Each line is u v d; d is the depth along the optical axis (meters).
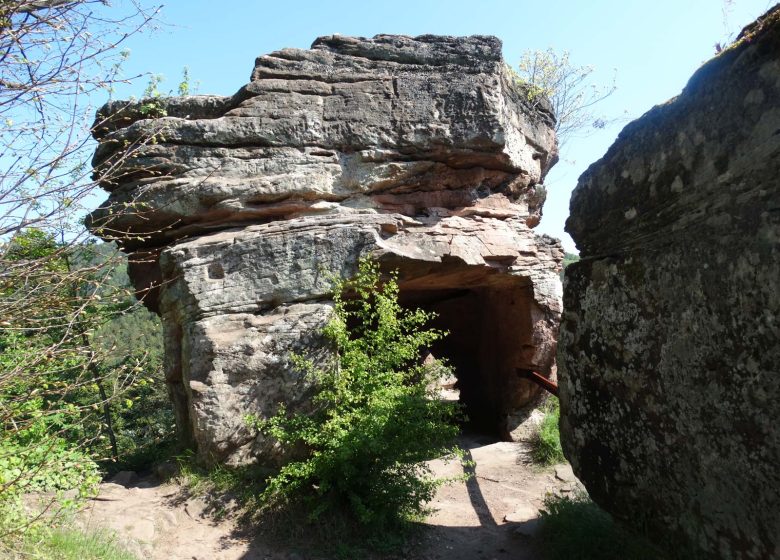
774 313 2.06
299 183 7.84
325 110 8.22
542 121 10.68
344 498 6.23
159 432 13.99
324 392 6.62
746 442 2.22
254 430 6.71
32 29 3.29
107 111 8.05
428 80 8.55
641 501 3.00
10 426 4.18
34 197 3.33
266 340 6.97
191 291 7.11
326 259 7.45
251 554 5.54
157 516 5.93
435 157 8.54
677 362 2.63
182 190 7.61
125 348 4.99
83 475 4.58
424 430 6.21
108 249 5.18
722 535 2.40
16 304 3.45
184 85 8.31
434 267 8.37
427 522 6.60
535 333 9.93
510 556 5.56
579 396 3.53
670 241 2.73
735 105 2.32
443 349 14.23
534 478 8.16
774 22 2.12
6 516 4.08
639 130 3.02
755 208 2.19
